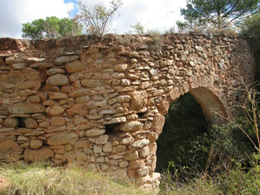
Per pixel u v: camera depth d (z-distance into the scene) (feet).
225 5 37.68
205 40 20.16
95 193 10.10
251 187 11.35
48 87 13.17
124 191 11.45
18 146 12.82
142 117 15.21
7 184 9.37
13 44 13.44
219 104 22.00
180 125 26.73
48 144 13.10
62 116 13.23
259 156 11.86
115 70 13.92
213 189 12.79
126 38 14.70
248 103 23.75
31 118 12.92
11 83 12.80
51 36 16.17
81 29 17.10
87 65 13.51
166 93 16.74
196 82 18.90
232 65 22.77
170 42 17.22
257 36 24.66
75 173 11.34
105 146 13.48
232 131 21.25
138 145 14.35
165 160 23.76
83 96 13.30
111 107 13.66
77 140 13.24
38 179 9.82
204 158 20.56
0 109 12.67
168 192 13.33
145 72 15.16
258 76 25.48
